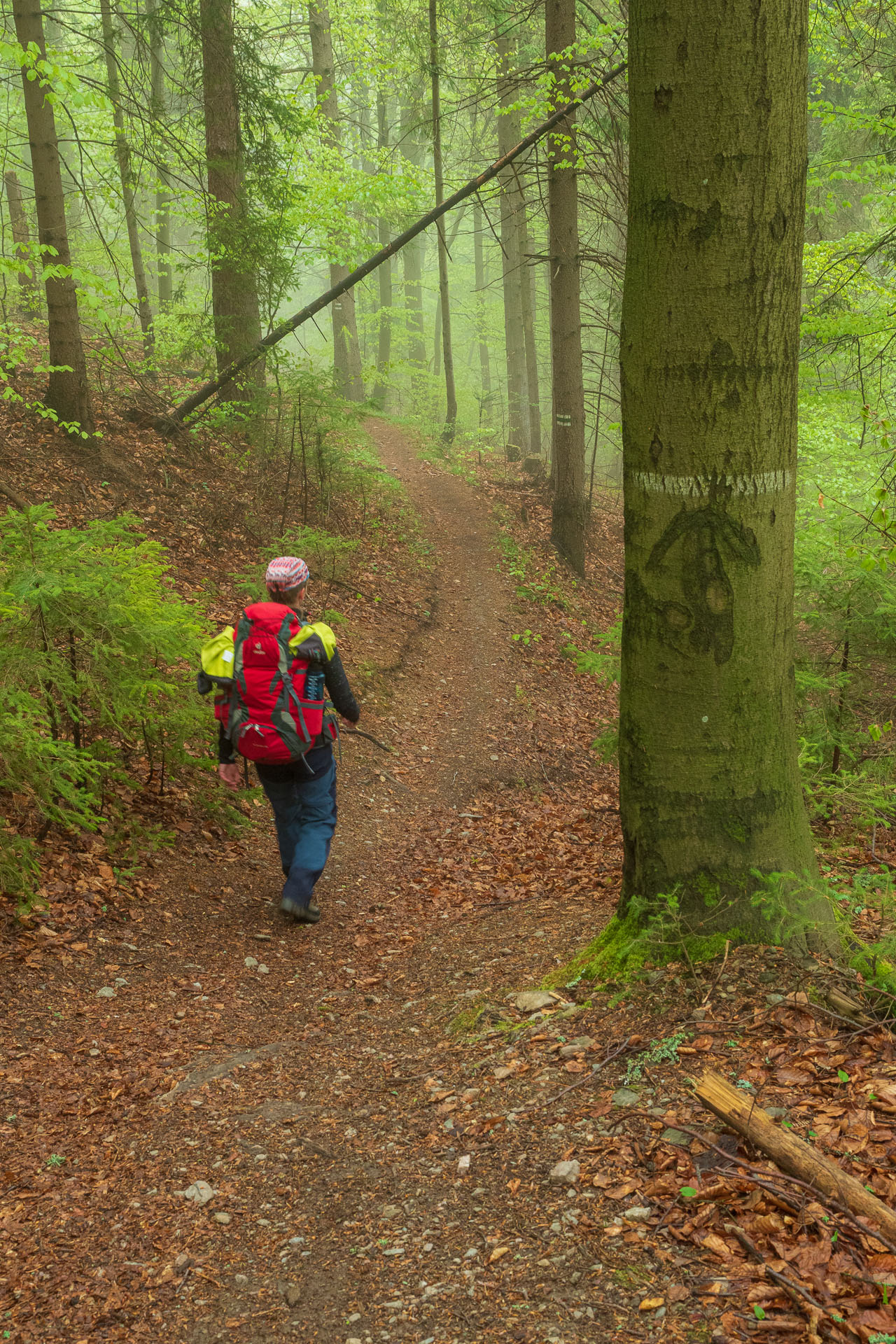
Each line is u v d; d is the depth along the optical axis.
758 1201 2.17
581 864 6.15
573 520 16.28
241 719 4.67
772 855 3.15
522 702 10.80
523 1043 3.08
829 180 11.40
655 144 2.89
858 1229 2.01
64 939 4.20
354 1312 2.09
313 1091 3.19
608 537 19.33
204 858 5.60
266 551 10.91
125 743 6.04
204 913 4.94
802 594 5.79
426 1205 2.42
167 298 19.02
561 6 14.15
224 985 4.18
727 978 2.98
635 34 2.91
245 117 13.90
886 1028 2.69
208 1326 2.11
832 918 3.17
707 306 2.88
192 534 10.67
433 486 19.19
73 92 7.83
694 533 3.02
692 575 3.04
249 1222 2.47
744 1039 2.74
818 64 14.01
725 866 3.13
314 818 5.09
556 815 8.00
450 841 7.02
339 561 12.39
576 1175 2.38
